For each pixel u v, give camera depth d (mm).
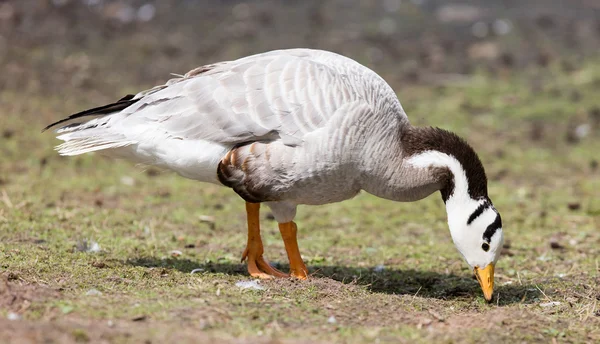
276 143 10578
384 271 12477
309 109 10562
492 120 21688
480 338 9023
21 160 17453
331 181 10789
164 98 11078
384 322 9414
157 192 16469
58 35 25734
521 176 18578
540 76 24797
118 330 8258
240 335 8469
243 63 11250
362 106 10695
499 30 28156
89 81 22406
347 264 12844
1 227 12953
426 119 21109
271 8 29562
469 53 26188
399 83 23625
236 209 15891
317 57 11648
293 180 10672
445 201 11180
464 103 22562
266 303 9727
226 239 13836
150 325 8539
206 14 28641
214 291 10102
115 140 10961
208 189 17094
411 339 8797
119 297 9539
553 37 27734
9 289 9273
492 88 23750
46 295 9320
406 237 14641
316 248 13727
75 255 11609
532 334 9297
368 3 30594
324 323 9180
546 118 22031
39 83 22016
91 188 16266
